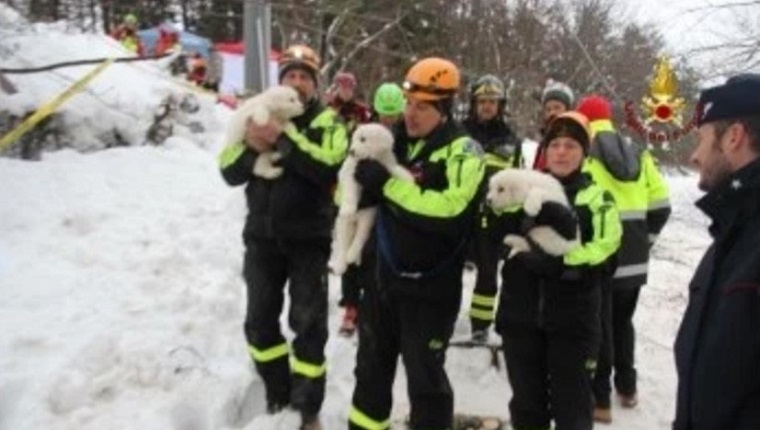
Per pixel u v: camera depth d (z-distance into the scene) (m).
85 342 5.17
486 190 4.36
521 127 20.88
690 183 18.81
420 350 4.05
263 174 4.45
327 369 5.49
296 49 4.57
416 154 4.10
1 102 8.51
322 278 4.59
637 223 5.34
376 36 16.48
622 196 5.33
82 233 7.01
